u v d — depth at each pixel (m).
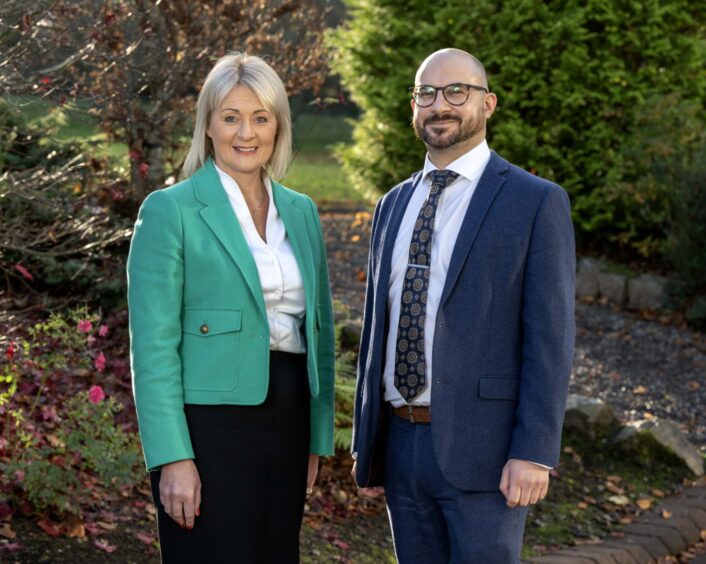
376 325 2.93
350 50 9.63
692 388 6.76
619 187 8.47
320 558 4.05
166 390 2.52
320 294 2.92
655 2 8.62
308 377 2.75
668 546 4.63
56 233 4.80
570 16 8.63
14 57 3.84
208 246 2.62
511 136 8.71
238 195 2.71
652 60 8.84
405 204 2.98
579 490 5.14
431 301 2.82
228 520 2.59
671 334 7.71
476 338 2.76
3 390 4.23
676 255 7.96
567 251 2.77
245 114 2.66
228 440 2.59
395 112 9.30
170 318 2.57
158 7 5.21
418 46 9.14
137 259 2.60
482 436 2.76
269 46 5.62
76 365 4.75
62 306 4.88
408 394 2.84
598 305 8.46
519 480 2.69
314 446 2.85
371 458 2.96
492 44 8.80
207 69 5.27
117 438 3.88
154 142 5.46
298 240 2.76
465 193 2.86
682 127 8.56
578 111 8.89
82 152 5.39
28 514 3.75
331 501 4.64
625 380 6.83
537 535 4.66
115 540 3.75
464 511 2.79
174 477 2.52
